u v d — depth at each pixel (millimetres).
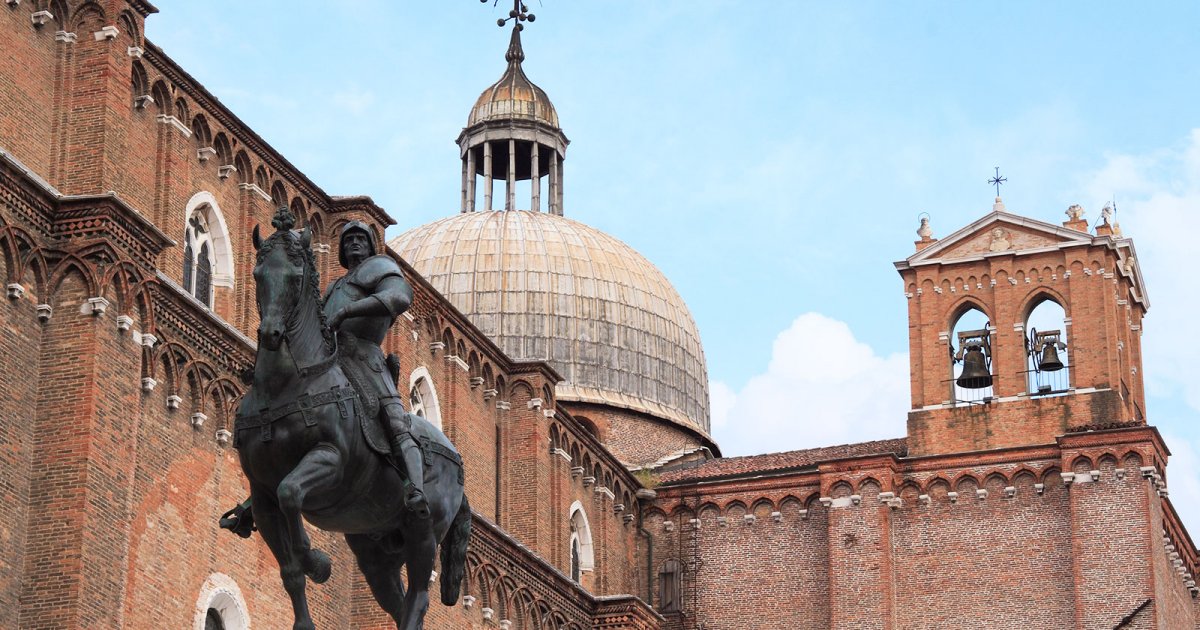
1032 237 66875
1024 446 64438
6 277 34312
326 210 49125
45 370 34781
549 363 73938
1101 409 64438
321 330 20297
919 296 67750
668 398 76438
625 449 74062
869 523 65250
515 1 87188
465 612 51281
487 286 74750
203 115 43875
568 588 57500
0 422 33500
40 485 34062
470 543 51594
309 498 19594
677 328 78250
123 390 35625
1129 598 61688
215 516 40000
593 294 75750
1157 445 63656
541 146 84125
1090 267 65938
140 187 40781
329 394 19922
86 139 37875
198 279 43906
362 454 20156
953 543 64562
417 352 54500
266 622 41750
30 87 37438
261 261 20281
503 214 78750
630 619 58469
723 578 67375
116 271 35719
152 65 41562
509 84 84625
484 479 58625
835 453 70312
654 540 68750
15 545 33406
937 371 66875
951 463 65250
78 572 33344
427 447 21266
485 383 59625
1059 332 66250
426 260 75875
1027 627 62906
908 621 64250
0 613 32750
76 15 38656
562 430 62906
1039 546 63594
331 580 45094
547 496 61156
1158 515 63375
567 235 77812
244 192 45688
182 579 38406
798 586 66375
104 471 34562
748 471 69688
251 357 41562
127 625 36156
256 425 19844
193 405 39531
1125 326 67062
